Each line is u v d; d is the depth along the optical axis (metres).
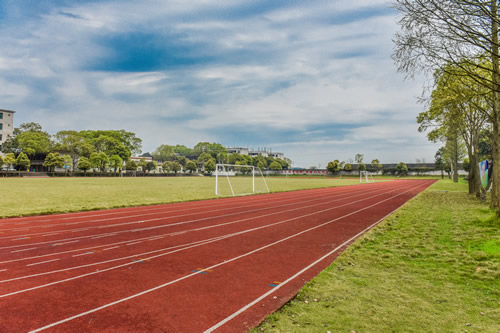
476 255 7.50
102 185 37.56
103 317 4.39
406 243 9.09
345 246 8.93
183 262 7.20
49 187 31.55
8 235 10.05
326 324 4.14
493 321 4.23
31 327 4.08
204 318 4.38
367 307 4.69
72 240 9.43
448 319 4.30
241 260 7.41
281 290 5.47
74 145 78.12
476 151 22.25
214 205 19.88
